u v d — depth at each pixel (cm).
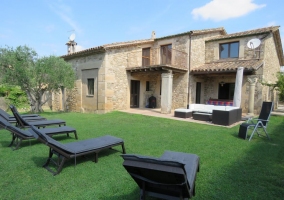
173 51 1320
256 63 1086
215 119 801
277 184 294
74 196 261
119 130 669
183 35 1259
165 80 1095
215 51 1349
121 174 328
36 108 1210
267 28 1194
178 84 1277
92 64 1198
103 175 324
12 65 1014
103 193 268
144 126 745
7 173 329
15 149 453
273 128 725
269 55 1256
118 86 1197
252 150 459
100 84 1151
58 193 268
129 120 877
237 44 1281
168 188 207
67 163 375
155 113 1092
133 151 450
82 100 1303
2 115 716
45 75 1074
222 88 1367
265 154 431
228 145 500
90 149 363
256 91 1105
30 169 346
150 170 185
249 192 270
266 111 600
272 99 1416
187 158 309
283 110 1406
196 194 264
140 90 1388
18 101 1561
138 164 187
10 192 270
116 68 1179
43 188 281
